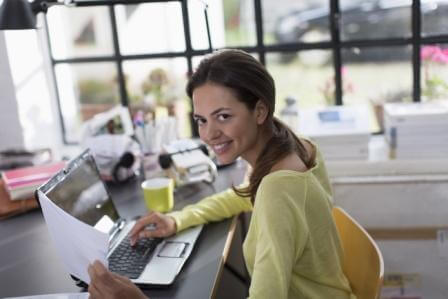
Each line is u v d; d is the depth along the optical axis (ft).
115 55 7.99
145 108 8.15
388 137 7.09
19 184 6.15
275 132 4.39
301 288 4.26
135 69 8.01
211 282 4.46
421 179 6.80
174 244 5.07
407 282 7.18
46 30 8.07
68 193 4.91
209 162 6.49
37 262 5.04
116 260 4.81
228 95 4.12
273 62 7.69
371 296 4.54
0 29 5.51
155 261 4.77
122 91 8.14
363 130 6.89
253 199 4.43
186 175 6.40
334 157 7.04
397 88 7.54
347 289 4.56
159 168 6.64
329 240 4.34
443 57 7.30
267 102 4.22
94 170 5.55
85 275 4.45
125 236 5.30
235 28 7.62
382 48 7.41
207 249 5.02
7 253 5.25
